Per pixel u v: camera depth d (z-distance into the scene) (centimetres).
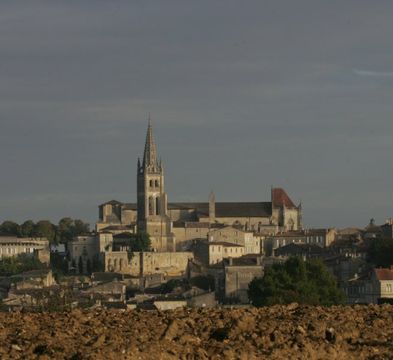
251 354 12975
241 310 15525
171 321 14150
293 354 13138
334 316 15112
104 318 14700
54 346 12812
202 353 12888
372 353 13425
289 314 15238
